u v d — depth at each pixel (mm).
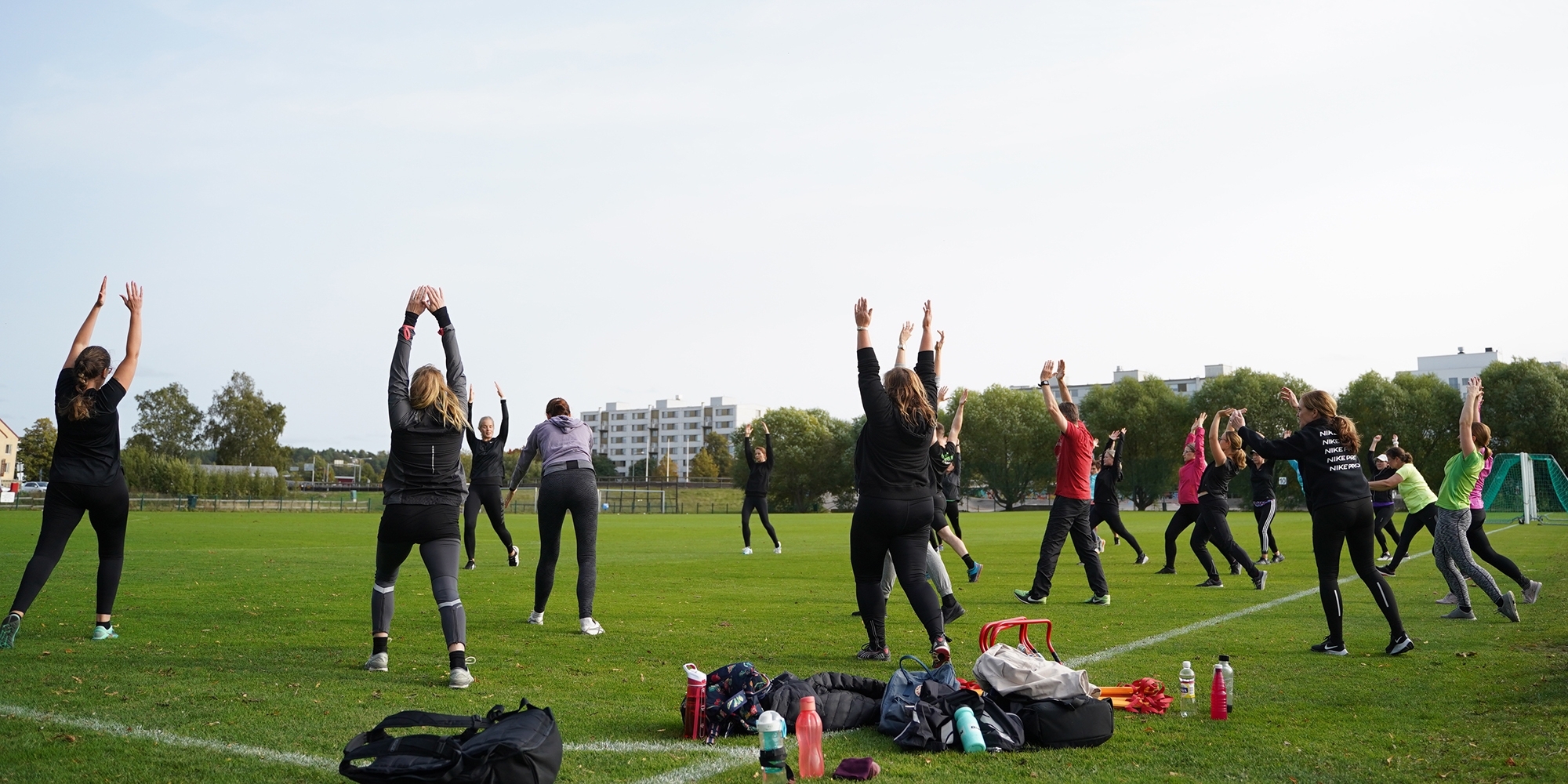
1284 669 6738
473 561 15633
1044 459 77750
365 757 3719
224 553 18297
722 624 9102
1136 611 10227
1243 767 4301
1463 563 9414
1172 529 15227
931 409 6801
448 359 6762
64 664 6645
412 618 9352
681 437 198625
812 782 4074
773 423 89938
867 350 6766
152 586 12016
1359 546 7438
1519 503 43812
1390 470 14359
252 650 7379
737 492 95375
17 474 129750
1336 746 4656
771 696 4984
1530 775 4125
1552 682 6152
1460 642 7988
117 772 4090
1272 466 17328
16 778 3992
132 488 77062
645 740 4770
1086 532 10969
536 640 8055
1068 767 4309
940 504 12531
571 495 8500
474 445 15461
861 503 6770
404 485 6340
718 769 4273
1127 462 75188
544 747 3781
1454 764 4316
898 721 4820
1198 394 75812
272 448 118750
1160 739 4812
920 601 6621
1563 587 12359
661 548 21656
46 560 7305
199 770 4141
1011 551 20781
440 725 4066
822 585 13039
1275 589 12695
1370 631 8656
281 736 4703
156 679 6125
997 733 4605
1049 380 10969
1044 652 7371
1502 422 66562
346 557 17469
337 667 6664
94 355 7398
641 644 7832
